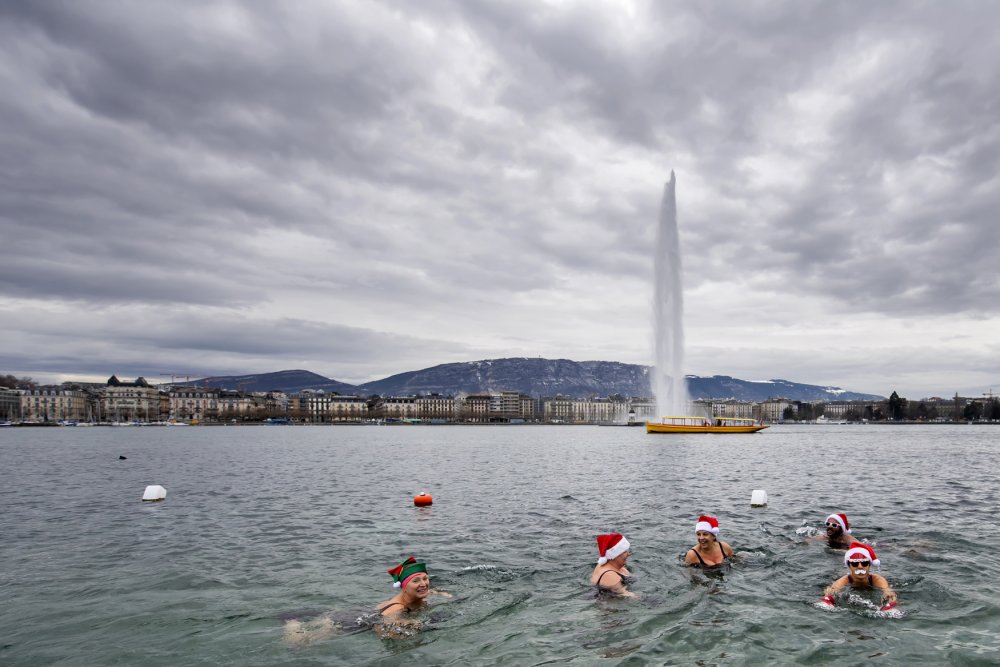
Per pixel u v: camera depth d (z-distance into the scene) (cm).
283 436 15325
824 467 4591
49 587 1397
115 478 4053
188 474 4338
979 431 18550
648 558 1598
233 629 1115
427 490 3234
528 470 4497
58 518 2377
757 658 945
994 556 1591
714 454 6469
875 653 960
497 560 1600
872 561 1286
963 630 1059
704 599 1248
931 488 3153
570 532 1973
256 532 2044
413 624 1125
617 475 4016
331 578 1458
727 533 1930
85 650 1020
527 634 1066
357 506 2641
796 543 1775
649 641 1022
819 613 1156
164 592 1352
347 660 966
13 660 981
